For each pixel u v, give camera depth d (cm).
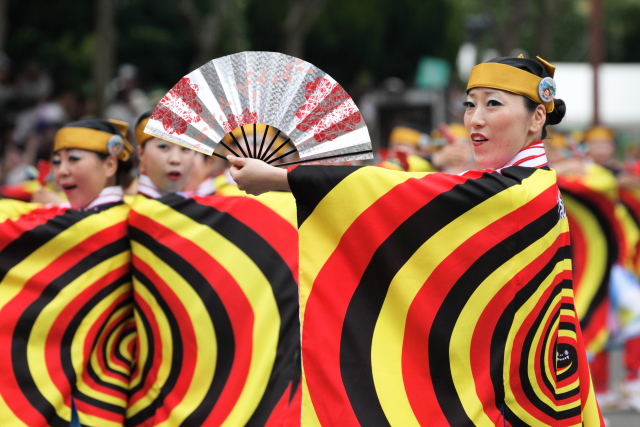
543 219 1134
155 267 1446
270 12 6762
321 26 6925
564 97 6291
